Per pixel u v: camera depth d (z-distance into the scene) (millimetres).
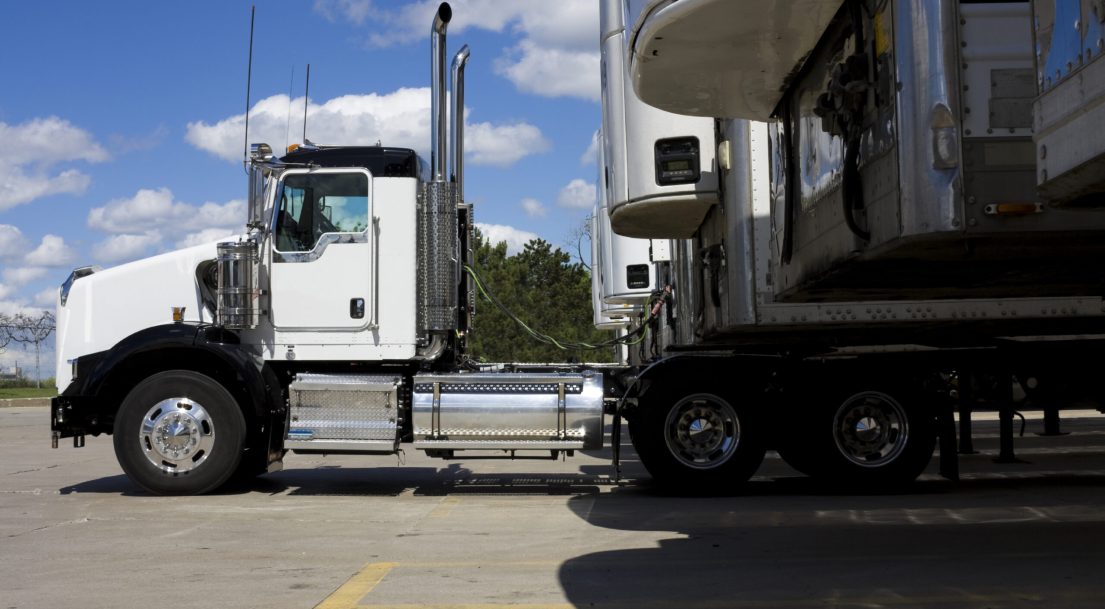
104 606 4844
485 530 7012
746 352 9734
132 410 8680
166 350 8883
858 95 4914
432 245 9125
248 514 7805
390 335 9000
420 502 8492
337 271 9008
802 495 8680
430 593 5055
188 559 6008
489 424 8688
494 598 4934
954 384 9242
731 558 5867
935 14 4398
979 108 4410
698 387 8664
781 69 5816
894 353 8977
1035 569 5418
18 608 4809
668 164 8969
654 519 7410
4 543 6562
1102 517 7156
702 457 8695
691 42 5375
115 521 7473
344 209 9062
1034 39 3641
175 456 8680
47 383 39625
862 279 5754
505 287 41969
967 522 7020
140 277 9203
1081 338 9156
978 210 4387
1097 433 14516
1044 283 6031
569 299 44656
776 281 6762
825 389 8672
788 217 6160
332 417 8758
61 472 10945
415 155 9242
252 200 8859
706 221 9656
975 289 6363
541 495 8938
